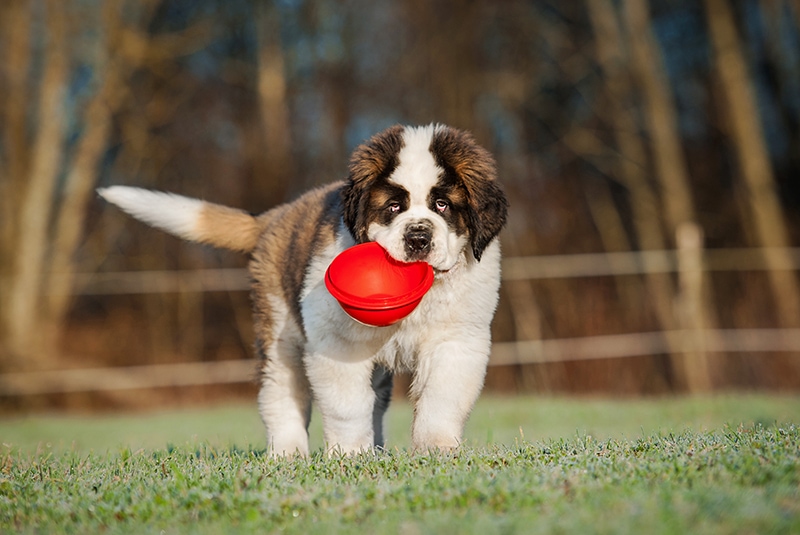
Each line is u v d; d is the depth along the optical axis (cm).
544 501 307
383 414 577
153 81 1800
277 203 1862
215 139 1892
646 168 1775
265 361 557
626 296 1591
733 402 995
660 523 270
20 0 1664
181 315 1736
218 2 1878
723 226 1789
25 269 1622
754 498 296
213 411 1270
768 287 1505
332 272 440
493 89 1822
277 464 429
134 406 1498
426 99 1855
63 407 1473
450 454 422
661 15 1825
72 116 1752
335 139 1912
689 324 1289
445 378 483
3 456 532
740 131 1648
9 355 1504
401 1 1853
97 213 1800
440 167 477
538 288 1628
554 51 1830
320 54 1938
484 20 1828
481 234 480
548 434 696
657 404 1041
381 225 477
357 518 304
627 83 1755
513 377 1523
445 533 273
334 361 479
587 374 1421
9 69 1667
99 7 1681
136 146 1789
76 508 339
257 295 571
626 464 362
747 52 1738
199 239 625
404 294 434
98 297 1766
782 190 1788
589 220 1855
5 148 1686
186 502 337
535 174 1845
